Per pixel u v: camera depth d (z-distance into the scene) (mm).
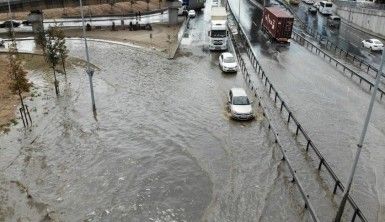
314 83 35188
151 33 55906
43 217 17594
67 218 17562
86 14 71250
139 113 29062
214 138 25031
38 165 21984
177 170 21406
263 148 23562
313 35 55750
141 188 19844
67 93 33312
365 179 20234
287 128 26109
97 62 42969
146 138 25141
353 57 42031
